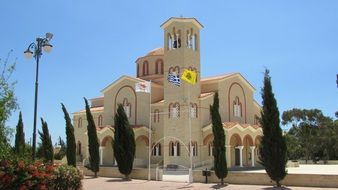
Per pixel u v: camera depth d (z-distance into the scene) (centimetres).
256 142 5981
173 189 3331
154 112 6275
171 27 5938
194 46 5972
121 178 4597
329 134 9925
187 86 5647
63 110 4962
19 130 5262
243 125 5750
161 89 6688
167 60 5888
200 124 5775
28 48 2791
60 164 1916
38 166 1741
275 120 3388
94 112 7206
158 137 6141
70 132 4912
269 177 3491
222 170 3678
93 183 4012
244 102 6606
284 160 3331
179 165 5494
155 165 5962
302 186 3319
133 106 6531
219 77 6294
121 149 4481
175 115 5662
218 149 3722
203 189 3294
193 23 5981
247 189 3197
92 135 4869
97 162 4819
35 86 2745
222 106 6134
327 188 3153
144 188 3441
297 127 10506
